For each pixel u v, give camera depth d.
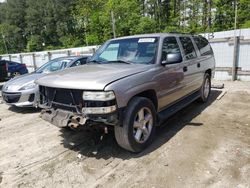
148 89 3.95
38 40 66.38
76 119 3.44
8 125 5.79
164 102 4.49
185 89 5.31
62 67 7.75
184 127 4.95
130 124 3.62
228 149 3.92
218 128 4.83
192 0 34.88
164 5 43.75
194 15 34.88
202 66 6.20
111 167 3.58
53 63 8.16
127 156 3.86
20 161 3.92
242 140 4.24
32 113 6.75
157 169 3.45
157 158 3.74
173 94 4.76
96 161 3.77
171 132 4.71
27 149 4.35
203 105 6.56
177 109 4.86
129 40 4.86
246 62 10.42
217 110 6.05
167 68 4.46
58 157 3.98
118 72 3.72
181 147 4.06
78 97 3.50
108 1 41.22
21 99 6.64
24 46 74.31
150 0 44.09
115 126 3.62
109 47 5.02
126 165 3.60
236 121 5.21
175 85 4.77
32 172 3.57
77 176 3.40
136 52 4.55
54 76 4.02
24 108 7.36
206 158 3.67
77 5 51.75
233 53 10.56
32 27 67.94
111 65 4.28
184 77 5.14
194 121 5.29
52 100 3.90
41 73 7.54
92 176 3.38
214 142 4.20
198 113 5.85
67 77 3.75
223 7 31.09
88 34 46.72
